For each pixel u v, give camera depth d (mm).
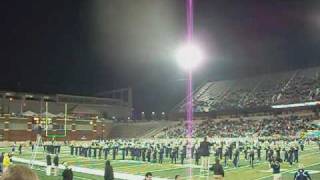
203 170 35594
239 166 43969
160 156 50031
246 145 60375
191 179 33938
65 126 123562
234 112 110625
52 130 120875
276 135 84562
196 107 121625
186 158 55562
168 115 128750
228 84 129375
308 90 102750
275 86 114250
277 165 28734
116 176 35844
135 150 56156
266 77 123188
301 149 60469
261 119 100562
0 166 37094
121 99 147000
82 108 136500
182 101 131875
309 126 85125
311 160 48469
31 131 118438
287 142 62844
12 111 124438
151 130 120812
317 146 67688
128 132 127500
